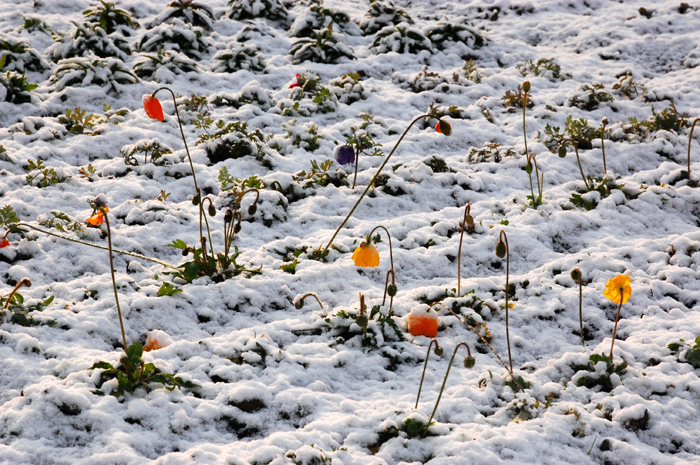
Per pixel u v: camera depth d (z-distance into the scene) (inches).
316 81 366.9
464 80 402.6
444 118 348.8
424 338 166.7
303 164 285.3
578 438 131.3
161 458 116.2
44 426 123.7
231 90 379.2
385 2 514.6
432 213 246.7
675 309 183.0
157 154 269.0
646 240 223.6
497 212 251.6
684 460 126.6
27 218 217.0
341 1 580.1
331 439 124.6
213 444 122.4
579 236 233.6
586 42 502.9
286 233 228.7
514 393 145.1
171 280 186.1
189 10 471.8
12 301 161.9
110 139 288.0
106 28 439.2
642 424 135.7
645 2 584.7
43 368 141.5
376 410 135.2
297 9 532.4
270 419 134.1
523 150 313.1
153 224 220.4
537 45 517.3
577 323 178.1
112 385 134.6
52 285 177.6
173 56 390.6
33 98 319.9
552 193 261.7
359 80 410.3
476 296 181.2
